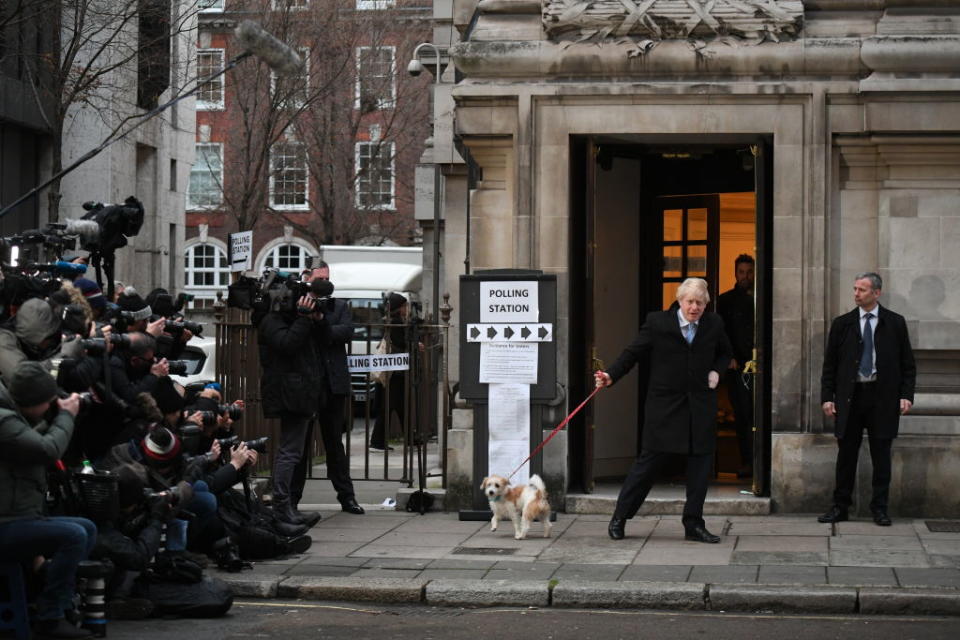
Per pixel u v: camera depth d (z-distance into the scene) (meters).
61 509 7.89
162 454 8.20
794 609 8.32
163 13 22.05
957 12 11.60
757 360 11.78
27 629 7.22
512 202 12.04
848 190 11.72
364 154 42.25
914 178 11.57
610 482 12.77
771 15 11.60
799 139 11.60
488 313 11.50
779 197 11.64
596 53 11.73
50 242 8.55
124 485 7.95
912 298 11.54
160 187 29.00
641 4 11.72
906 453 11.34
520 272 11.48
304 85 33.62
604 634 7.73
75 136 24.77
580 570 9.20
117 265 26.89
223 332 12.34
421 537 10.66
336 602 8.79
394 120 40.72
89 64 19.08
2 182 22.59
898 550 9.77
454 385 12.50
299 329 10.64
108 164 25.02
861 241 11.69
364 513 12.01
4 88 21.72
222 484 9.52
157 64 24.03
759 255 11.80
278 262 52.59
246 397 12.89
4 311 7.56
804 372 11.62
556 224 11.87
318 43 35.50
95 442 8.45
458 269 14.42
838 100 11.57
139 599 8.18
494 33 11.99
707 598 8.41
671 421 10.24
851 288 11.70
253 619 8.21
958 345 11.46
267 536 9.65
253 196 34.50
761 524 11.06
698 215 13.44
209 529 9.43
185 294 9.98
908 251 11.55
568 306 11.88
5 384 7.28
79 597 7.81
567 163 11.86
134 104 23.23
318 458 16.61
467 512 11.50
